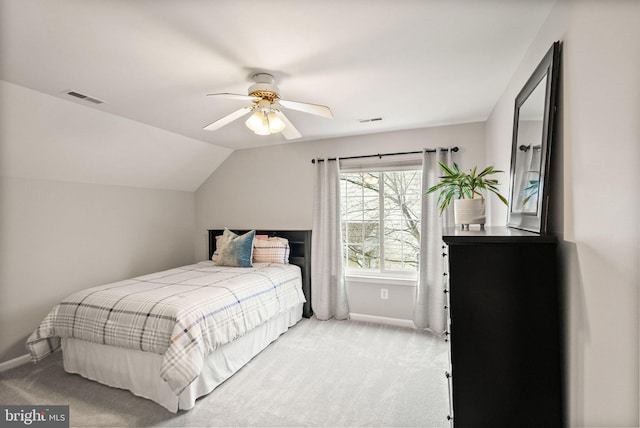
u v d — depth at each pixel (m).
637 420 0.86
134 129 3.23
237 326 2.57
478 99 2.67
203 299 2.42
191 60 1.92
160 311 2.22
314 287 4.00
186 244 4.79
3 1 1.34
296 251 4.14
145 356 2.25
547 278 1.33
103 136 3.09
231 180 4.64
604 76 1.01
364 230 4.00
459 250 1.39
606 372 1.00
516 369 1.34
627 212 0.89
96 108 2.76
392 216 3.87
